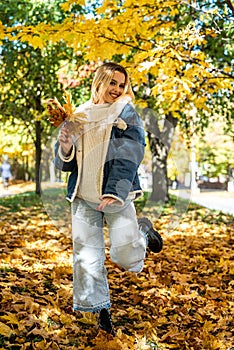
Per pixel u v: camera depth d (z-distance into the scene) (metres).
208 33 6.22
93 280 3.32
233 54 9.60
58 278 4.80
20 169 42.97
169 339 3.60
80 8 7.16
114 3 5.81
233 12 6.00
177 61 5.98
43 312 3.64
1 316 3.35
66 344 3.26
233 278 5.36
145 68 5.77
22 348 3.02
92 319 3.70
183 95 6.72
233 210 15.02
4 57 12.24
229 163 31.55
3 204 13.14
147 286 4.84
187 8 7.69
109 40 5.98
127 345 3.30
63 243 7.20
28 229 8.49
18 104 15.98
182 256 6.45
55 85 14.08
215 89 6.93
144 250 3.41
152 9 5.91
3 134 26.11
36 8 8.92
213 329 3.82
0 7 8.30
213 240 8.00
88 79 13.05
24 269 5.05
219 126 28.75
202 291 4.88
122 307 4.20
